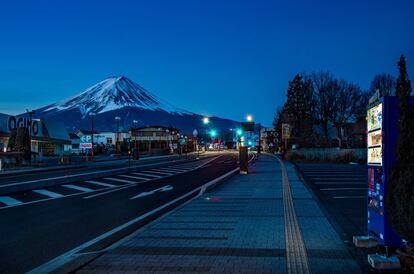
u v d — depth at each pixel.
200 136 168.38
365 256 6.73
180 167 41.47
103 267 6.33
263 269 6.10
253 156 64.75
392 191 5.21
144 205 14.70
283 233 8.61
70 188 21.05
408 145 5.17
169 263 6.47
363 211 11.99
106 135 121.00
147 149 116.19
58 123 65.81
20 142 43.78
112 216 12.21
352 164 40.16
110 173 30.27
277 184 20.73
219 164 47.53
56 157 59.94
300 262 6.44
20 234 9.57
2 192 18.38
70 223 11.02
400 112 5.33
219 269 6.12
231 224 9.73
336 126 64.75
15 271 6.66
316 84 65.94
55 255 7.64
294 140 68.88
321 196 16.05
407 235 5.04
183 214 11.33
